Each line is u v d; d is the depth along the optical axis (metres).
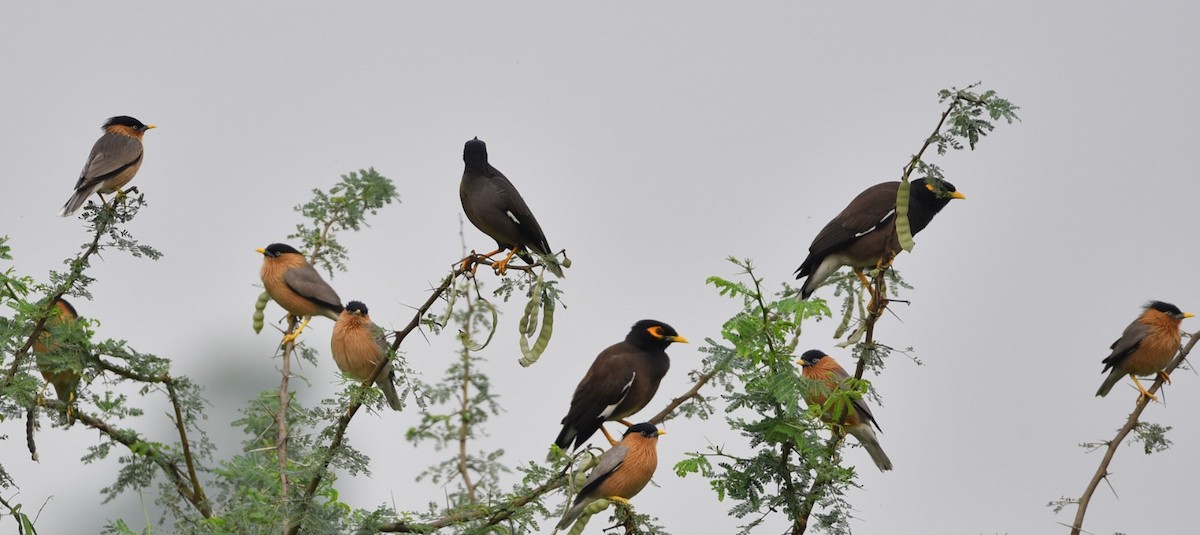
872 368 10.63
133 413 11.98
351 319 14.70
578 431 15.19
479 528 10.97
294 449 12.74
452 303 10.87
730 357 9.77
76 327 11.80
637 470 12.35
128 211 11.75
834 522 9.82
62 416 11.98
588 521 11.12
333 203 14.98
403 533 11.13
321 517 10.94
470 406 14.32
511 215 14.37
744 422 10.02
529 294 11.46
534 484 11.26
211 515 12.48
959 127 10.41
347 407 10.81
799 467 9.88
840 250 15.06
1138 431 11.43
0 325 11.57
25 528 10.99
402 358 10.80
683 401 12.60
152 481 12.74
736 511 9.88
